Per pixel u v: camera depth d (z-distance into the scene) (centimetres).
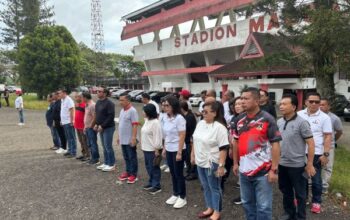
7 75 7306
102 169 770
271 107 576
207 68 4200
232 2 3638
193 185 652
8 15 6062
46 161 877
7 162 873
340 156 933
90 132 816
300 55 1122
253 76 2600
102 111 750
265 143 372
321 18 859
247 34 3562
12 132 1498
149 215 511
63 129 977
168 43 4888
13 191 632
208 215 492
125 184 668
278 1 1165
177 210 528
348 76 979
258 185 377
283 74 2383
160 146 595
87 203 566
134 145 666
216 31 4009
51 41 4234
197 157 472
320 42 898
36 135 1395
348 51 875
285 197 464
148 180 690
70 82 4356
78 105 862
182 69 4688
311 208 515
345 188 609
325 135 500
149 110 591
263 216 376
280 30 1208
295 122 443
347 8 936
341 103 2083
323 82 1134
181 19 4481
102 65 9200
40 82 4250
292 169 444
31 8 6059
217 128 452
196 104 3167
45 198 593
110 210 534
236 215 502
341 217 494
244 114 393
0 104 3019
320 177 505
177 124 528
